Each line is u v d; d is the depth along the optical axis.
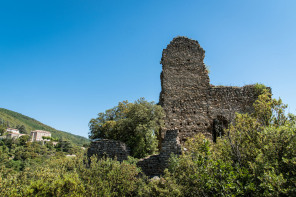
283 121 10.80
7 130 137.88
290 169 7.53
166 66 24.14
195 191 9.11
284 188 6.70
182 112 22.30
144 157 17.61
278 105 11.42
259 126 10.40
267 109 11.43
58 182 10.80
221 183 7.86
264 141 9.03
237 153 9.30
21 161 69.94
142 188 11.64
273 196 6.66
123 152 17.17
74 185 10.74
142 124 19.20
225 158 9.71
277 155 8.18
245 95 22.83
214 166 8.35
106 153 17.27
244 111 22.20
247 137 10.23
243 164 9.27
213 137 21.50
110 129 23.36
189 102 22.67
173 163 13.62
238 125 10.93
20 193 10.96
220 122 21.95
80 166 13.22
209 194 8.51
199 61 24.47
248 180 7.77
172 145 15.80
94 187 11.27
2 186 11.85
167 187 10.40
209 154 8.69
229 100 22.70
